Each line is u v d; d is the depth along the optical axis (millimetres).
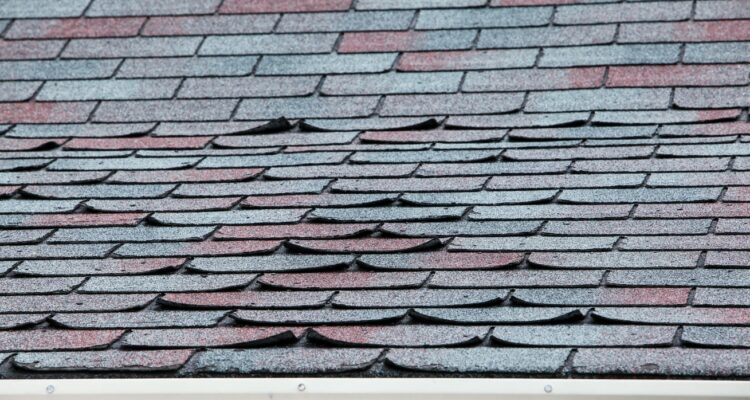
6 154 8609
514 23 9391
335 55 9328
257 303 6418
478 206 7426
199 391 5648
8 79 9422
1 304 6559
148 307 6457
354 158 8234
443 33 9383
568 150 8078
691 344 5656
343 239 7137
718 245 6645
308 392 5602
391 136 8492
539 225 7102
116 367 5832
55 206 7801
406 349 5840
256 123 8789
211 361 5848
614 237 6863
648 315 5945
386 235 7148
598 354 5652
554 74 8883
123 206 7746
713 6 9273
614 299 6148
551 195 7453
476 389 5496
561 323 5980
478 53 9180
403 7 9695
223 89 9133
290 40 9508
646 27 9164
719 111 8336
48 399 5738
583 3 9484
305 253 7012
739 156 7727
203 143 8625
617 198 7352
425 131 8523
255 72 9258
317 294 6477
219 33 9656
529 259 6672
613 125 8336
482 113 8633
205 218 7520
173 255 7062
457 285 6457
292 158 8297
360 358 5785
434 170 7949
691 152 7855
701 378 5430
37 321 6320
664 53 8914
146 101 9117
